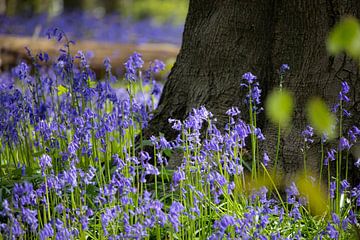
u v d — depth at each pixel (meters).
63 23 35.41
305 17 8.71
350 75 8.38
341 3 8.51
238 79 9.16
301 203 7.59
